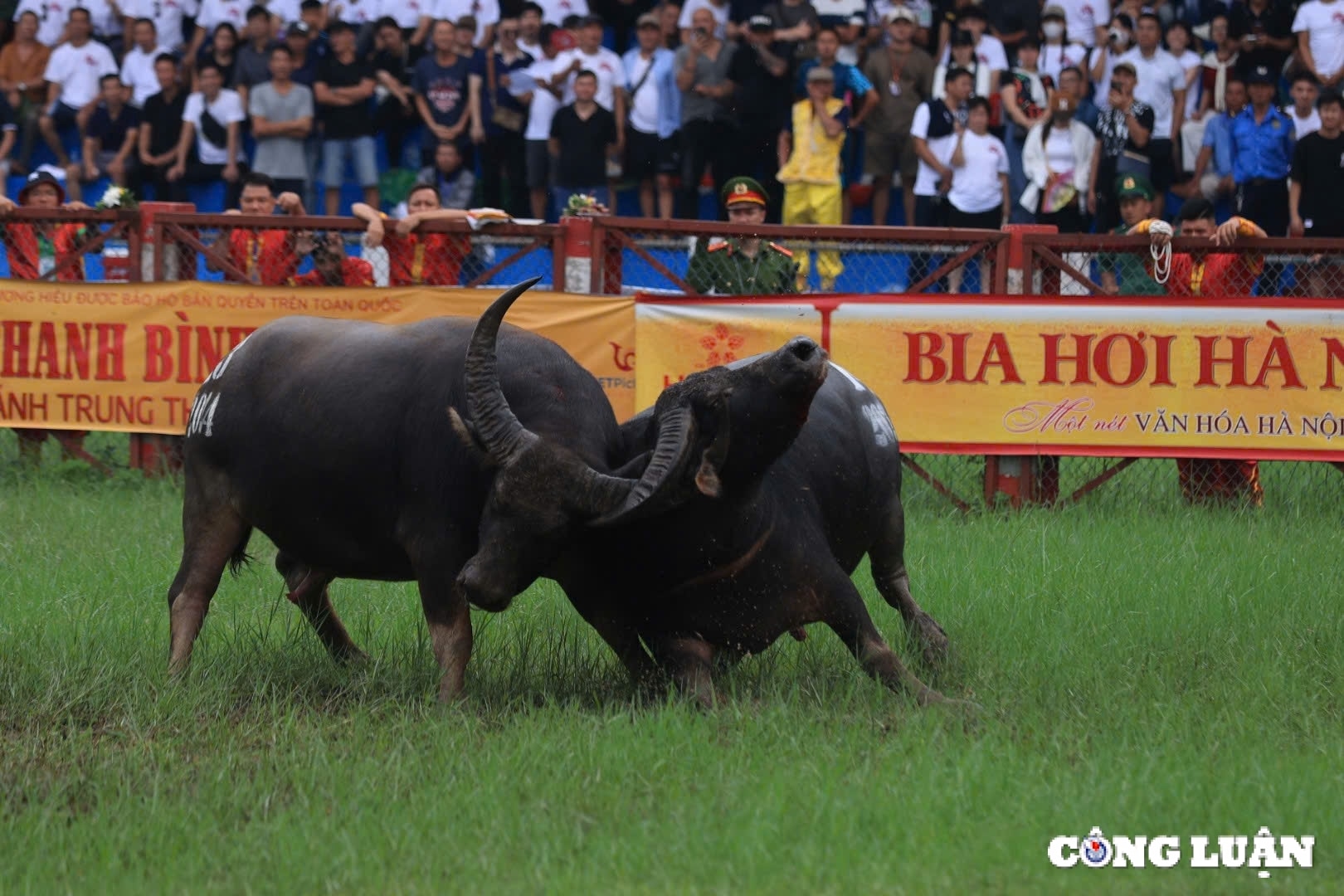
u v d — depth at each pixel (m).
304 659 16.89
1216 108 37.66
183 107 39.78
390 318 26.48
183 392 27.06
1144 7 39.38
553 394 14.61
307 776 12.92
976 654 16.77
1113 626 17.64
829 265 28.59
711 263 26.73
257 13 39.03
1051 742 13.59
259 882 10.87
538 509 13.68
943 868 10.96
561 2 41.09
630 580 15.13
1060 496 26.36
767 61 37.56
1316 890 10.69
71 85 41.09
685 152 37.75
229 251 27.55
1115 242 26.36
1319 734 13.96
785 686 15.71
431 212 27.39
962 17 38.16
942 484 26.17
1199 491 26.28
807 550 15.20
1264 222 36.91
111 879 10.96
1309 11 37.78
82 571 20.42
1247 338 25.47
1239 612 18.25
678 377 26.02
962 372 25.81
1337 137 35.28
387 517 15.41
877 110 37.59
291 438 15.64
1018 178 36.84
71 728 14.45
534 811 12.01
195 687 15.38
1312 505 25.66
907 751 13.47
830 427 16.27
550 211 38.88
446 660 14.98
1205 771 12.69
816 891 10.56
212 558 16.56
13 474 27.67
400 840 11.48
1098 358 25.66
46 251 29.72
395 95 39.22
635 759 13.10
